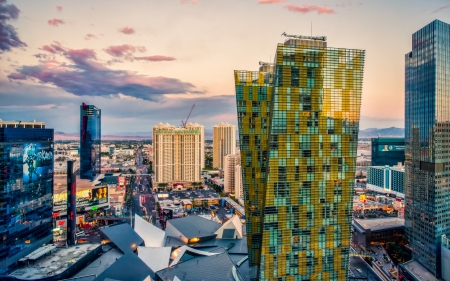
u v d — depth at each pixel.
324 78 147.50
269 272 146.88
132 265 178.62
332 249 151.62
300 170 147.25
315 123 147.50
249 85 154.12
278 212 146.50
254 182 155.62
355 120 150.88
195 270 172.50
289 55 144.12
